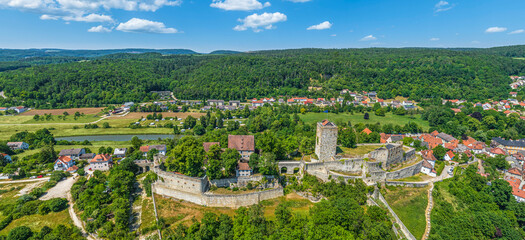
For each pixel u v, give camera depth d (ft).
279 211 304.09
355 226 283.38
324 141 391.04
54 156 508.94
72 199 372.17
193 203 349.61
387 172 388.37
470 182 400.88
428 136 588.91
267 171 366.22
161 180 371.35
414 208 340.18
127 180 377.71
